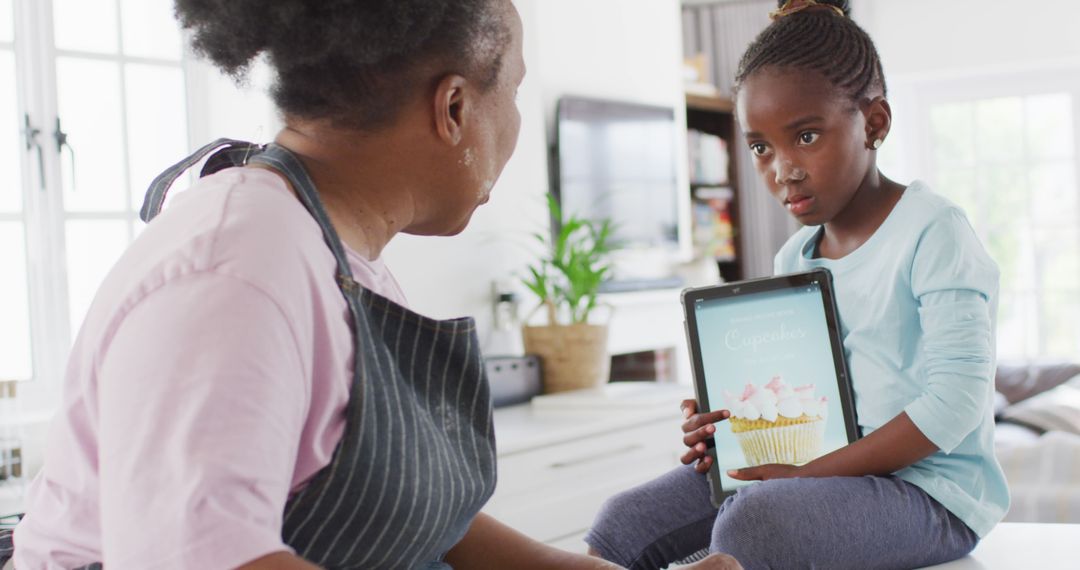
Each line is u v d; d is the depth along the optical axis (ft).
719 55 17.56
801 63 3.58
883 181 3.90
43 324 7.64
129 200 8.14
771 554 3.27
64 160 7.79
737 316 3.87
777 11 3.83
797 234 4.28
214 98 8.42
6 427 6.91
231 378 1.88
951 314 3.43
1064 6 16.11
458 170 2.59
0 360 7.52
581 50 11.87
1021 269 17.15
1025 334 17.15
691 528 3.89
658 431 8.04
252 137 8.17
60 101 7.80
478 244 9.24
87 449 2.23
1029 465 9.37
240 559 1.79
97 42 8.01
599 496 7.44
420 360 2.52
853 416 3.69
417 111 2.49
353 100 2.43
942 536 3.43
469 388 2.63
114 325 2.00
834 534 3.26
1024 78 17.02
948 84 17.49
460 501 2.57
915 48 17.08
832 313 3.79
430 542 2.53
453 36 2.45
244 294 1.96
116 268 2.13
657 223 12.80
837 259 3.92
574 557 3.13
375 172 2.54
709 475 3.75
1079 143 16.70
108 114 8.04
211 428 1.84
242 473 1.84
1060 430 12.13
